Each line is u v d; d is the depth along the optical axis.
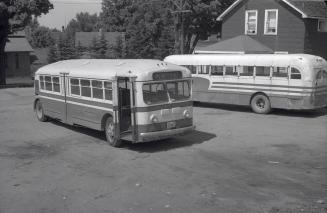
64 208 8.64
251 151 13.11
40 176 10.92
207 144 14.18
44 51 73.25
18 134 16.44
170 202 8.82
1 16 37.81
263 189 9.51
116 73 13.46
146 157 12.59
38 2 38.00
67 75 16.30
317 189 9.48
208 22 53.16
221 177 10.47
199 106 23.88
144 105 12.95
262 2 33.78
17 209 8.66
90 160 12.38
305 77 18.92
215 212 8.22
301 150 13.18
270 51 31.88
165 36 60.88
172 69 13.66
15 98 28.52
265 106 20.48
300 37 31.78
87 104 15.22
